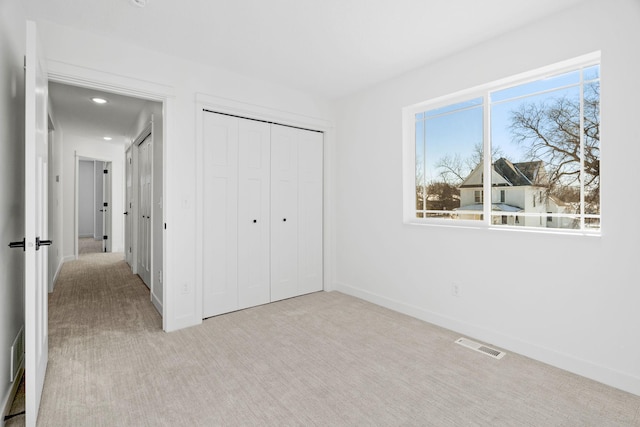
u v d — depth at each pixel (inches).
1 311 64.0
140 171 178.7
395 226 128.7
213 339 102.3
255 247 133.4
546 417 66.1
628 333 75.0
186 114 112.3
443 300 112.9
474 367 85.8
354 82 132.6
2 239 64.7
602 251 78.6
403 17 86.9
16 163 76.2
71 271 200.2
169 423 64.1
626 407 69.2
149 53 104.6
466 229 106.0
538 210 96.0
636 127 73.3
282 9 83.2
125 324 114.7
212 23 89.7
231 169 125.7
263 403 70.6
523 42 91.4
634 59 73.3
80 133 224.7
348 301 140.6
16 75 74.7
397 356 91.7
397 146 127.2
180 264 111.1
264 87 131.1
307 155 150.1
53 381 78.0
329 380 79.6
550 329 87.6
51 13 84.4
